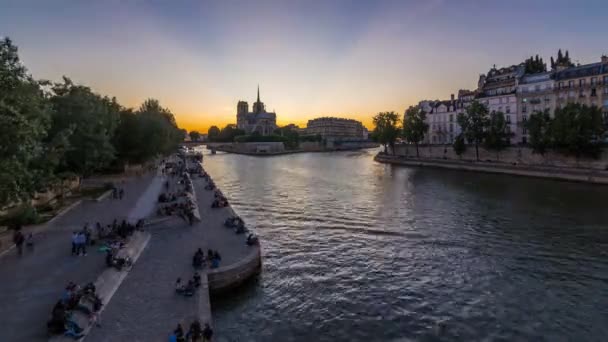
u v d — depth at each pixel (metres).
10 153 23.25
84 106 48.47
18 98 24.58
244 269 25.36
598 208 44.97
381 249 32.94
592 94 84.88
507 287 25.08
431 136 133.25
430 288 25.14
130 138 76.31
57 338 15.87
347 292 24.64
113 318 18.20
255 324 20.72
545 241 33.84
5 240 28.02
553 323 20.67
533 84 97.69
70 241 29.42
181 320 18.11
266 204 54.72
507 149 92.50
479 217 42.94
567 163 78.00
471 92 121.88
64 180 48.66
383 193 62.03
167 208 39.34
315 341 19.14
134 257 26.44
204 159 171.00
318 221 43.50
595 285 25.03
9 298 19.53
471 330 20.12
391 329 20.28
